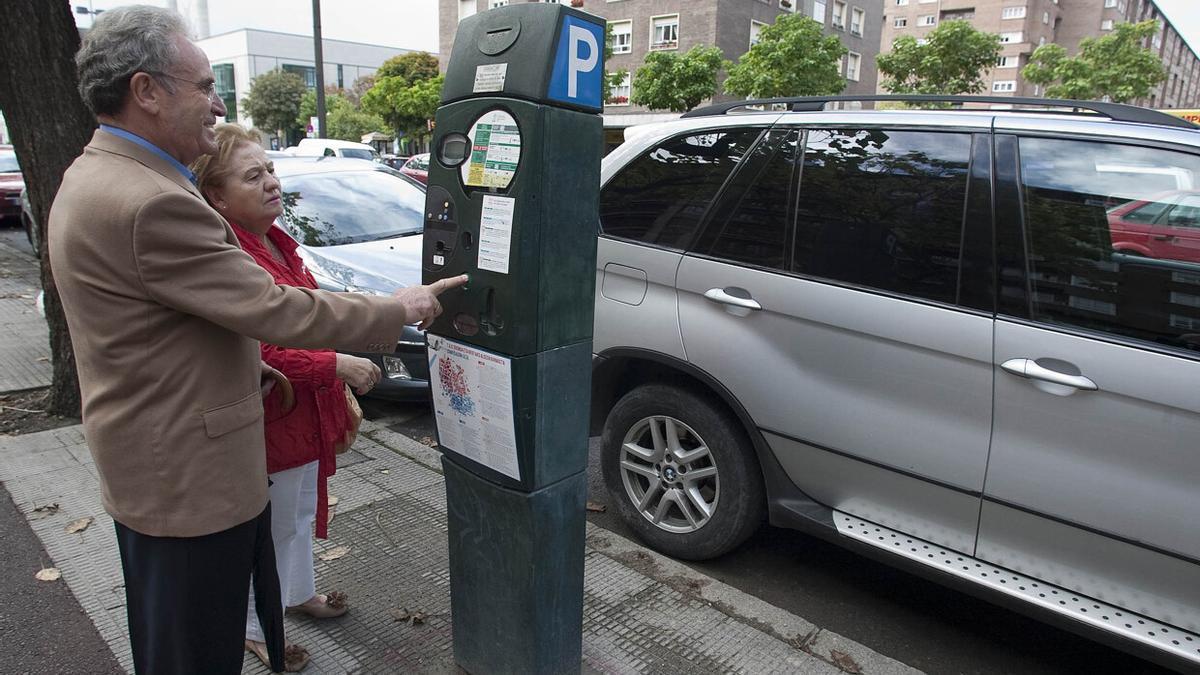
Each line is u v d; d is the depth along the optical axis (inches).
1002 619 115.3
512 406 74.3
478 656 88.7
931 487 97.8
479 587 85.4
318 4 594.9
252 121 2357.3
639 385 126.3
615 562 121.0
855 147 106.3
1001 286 92.4
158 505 61.2
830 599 118.8
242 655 69.0
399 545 123.6
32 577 112.3
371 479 148.2
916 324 96.5
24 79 155.3
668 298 118.9
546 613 82.0
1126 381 82.9
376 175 246.4
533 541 78.4
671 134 125.3
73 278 57.1
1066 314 88.4
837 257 104.7
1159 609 84.3
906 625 112.9
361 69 3102.9
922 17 2869.1
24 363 208.1
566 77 69.3
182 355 59.7
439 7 1523.1
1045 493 88.8
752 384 109.8
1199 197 83.0
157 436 59.9
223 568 64.7
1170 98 3929.6
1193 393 79.4
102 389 59.4
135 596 64.9
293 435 84.0
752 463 115.0
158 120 59.1
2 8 151.3
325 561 118.2
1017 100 103.0
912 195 100.7
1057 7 2878.9
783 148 112.3
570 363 77.7
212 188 80.7
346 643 98.3
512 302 71.4
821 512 108.4
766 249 110.6
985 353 91.6
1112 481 84.5
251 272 60.5
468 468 82.9
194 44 60.7
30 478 142.3
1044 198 91.9
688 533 121.0
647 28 1189.1
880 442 100.3
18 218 559.8
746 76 941.8
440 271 78.2
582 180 74.0
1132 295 85.3
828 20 1376.7
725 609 109.3
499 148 70.9
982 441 92.7
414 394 183.8
